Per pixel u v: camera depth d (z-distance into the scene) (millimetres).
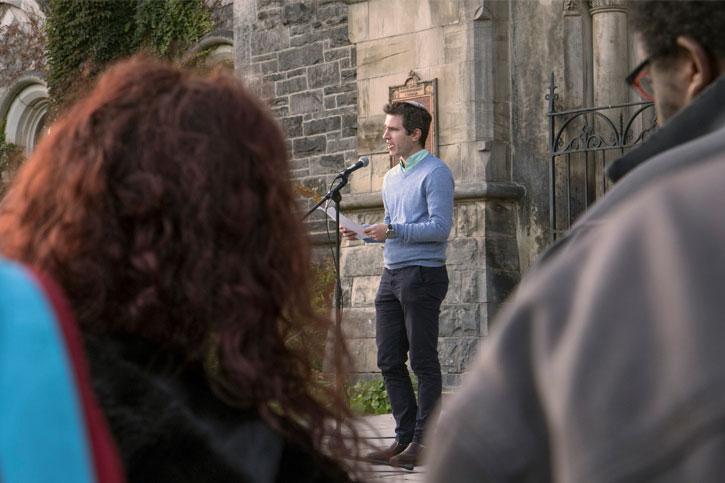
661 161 1227
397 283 8250
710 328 1027
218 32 18859
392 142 8461
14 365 1123
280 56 16641
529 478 1173
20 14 23875
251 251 1629
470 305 13344
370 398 12672
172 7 19688
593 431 1068
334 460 1742
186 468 1477
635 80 1606
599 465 1051
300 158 16250
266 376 1604
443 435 1237
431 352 8180
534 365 1183
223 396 1562
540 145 13766
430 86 13930
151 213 1557
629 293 1104
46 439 1116
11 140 24031
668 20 1433
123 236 1556
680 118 1330
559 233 13492
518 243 13695
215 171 1596
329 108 16016
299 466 1682
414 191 8391
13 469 1094
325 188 15914
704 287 1049
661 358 1054
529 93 13820
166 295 1544
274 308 1661
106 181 1557
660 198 1146
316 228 15180
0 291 1163
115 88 1649
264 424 1592
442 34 13867
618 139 12508
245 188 1620
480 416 1202
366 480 1790
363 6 14586
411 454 8008
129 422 1439
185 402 1504
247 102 1683
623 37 14062
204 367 1586
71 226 1543
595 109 12594
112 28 20750
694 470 997
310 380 1738
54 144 1620
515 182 13734
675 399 1024
